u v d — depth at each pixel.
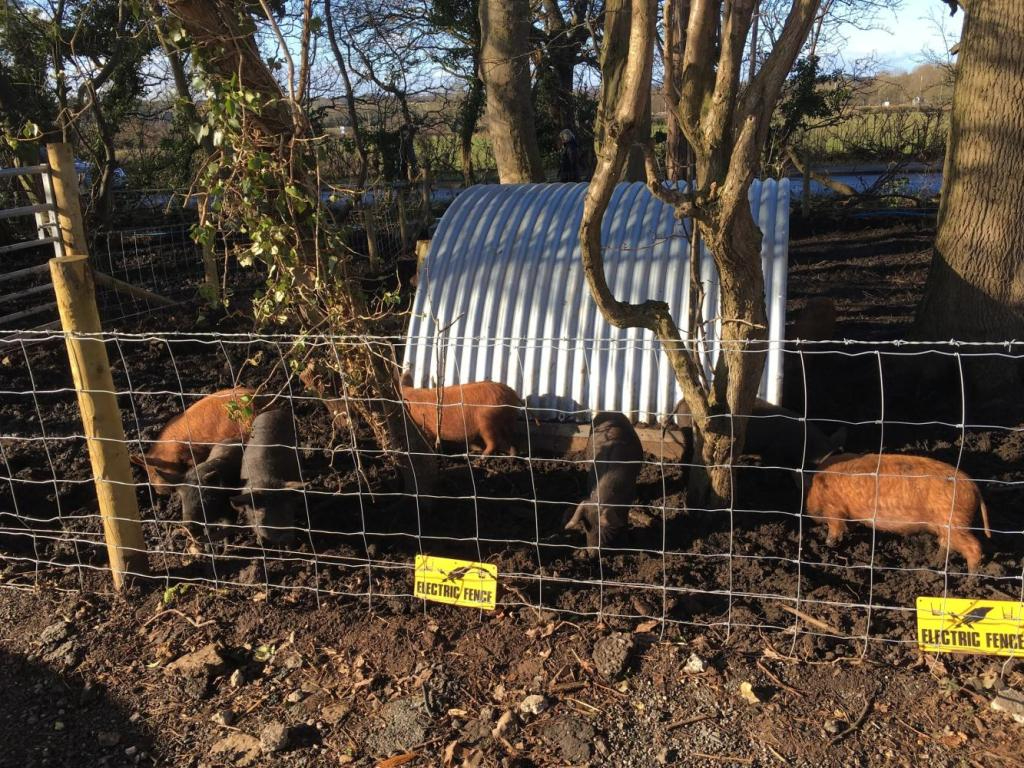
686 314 6.37
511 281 6.88
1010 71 6.34
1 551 5.17
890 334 8.66
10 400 7.53
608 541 4.86
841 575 4.61
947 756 3.43
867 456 4.84
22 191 14.23
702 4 4.02
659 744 3.56
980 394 6.77
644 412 6.23
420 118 23.59
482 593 4.34
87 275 4.42
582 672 3.97
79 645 4.32
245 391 6.06
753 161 3.77
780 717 3.66
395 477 5.87
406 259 13.27
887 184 18.05
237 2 4.30
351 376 5.06
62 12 13.02
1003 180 6.45
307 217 4.69
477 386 6.08
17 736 3.76
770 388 6.18
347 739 3.67
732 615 4.27
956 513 4.46
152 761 3.61
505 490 5.74
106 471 4.59
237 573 4.86
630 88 3.62
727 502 5.07
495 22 13.95
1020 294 6.62
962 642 3.86
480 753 3.54
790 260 12.80
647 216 7.00
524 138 14.62
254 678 4.06
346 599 4.59
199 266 13.14
